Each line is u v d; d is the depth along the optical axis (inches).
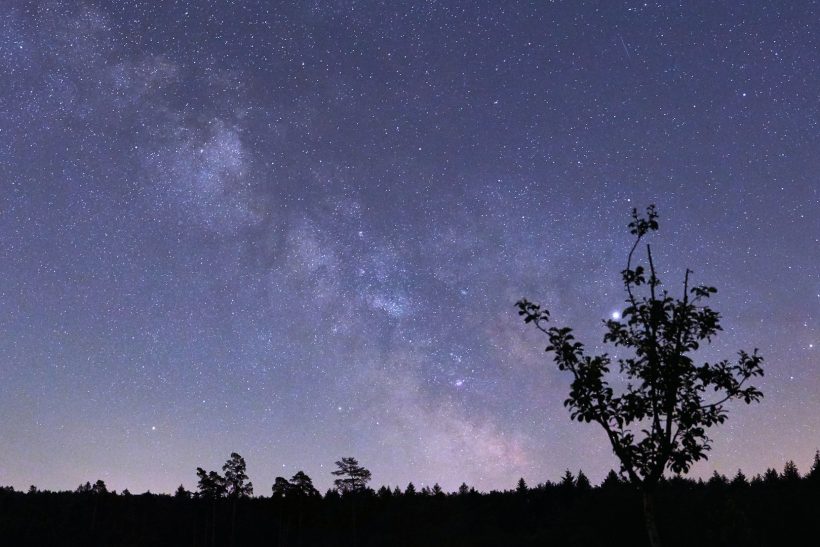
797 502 2881.4
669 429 487.2
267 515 4104.3
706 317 500.1
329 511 3833.7
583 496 3732.8
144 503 4397.1
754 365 494.0
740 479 3528.5
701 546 2586.1
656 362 491.5
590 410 495.5
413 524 3631.9
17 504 4202.8
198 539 3804.1
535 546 2965.1
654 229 538.3
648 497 486.0
